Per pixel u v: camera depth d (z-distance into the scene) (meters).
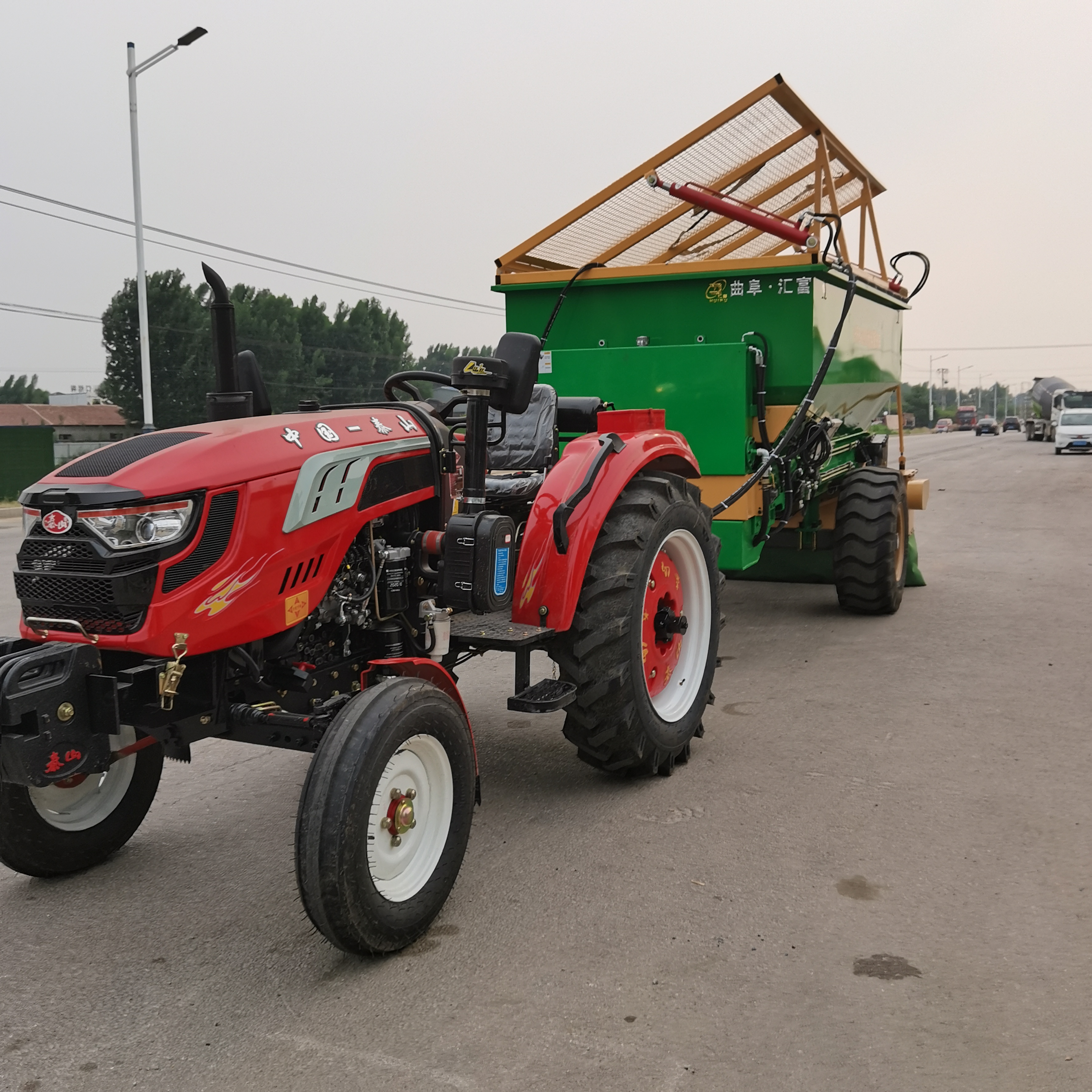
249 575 2.82
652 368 5.88
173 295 48.38
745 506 5.71
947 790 3.94
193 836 3.76
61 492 2.71
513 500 4.24
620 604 3.76
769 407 6.17
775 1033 2.43
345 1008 2.60
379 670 3.25
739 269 6.07
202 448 2.80
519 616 3.72
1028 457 31.31
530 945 2.88
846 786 4.01
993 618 7.10
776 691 5.42
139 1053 2.44
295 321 58.91
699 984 2.65
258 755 4.70
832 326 6.42
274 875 3.42
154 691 2.80
